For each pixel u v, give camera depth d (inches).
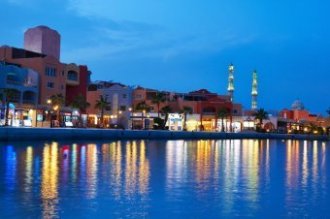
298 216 807.1
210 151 2581.2
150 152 2293.3
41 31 4977.9
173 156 2058.3
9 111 3624.5
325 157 2359.7
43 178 1171.3
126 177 1229.7
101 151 2247.8
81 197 922.7
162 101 5383.9
